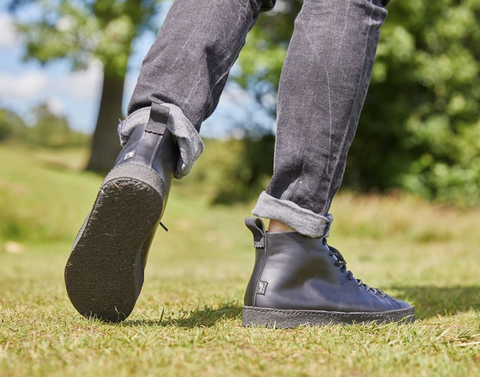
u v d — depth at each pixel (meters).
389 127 10.56
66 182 8.51
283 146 1.18
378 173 10.96
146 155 1.04
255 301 1.23
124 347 0.98
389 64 10.20
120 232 1.02
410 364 0.92
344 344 1.04
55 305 1.58
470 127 10.61
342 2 1.19
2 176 7.91
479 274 2.89
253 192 11.41
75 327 1.17
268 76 10.22
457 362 0.94
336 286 1.26
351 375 0.86
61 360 0.89
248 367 0.88
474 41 11.18
